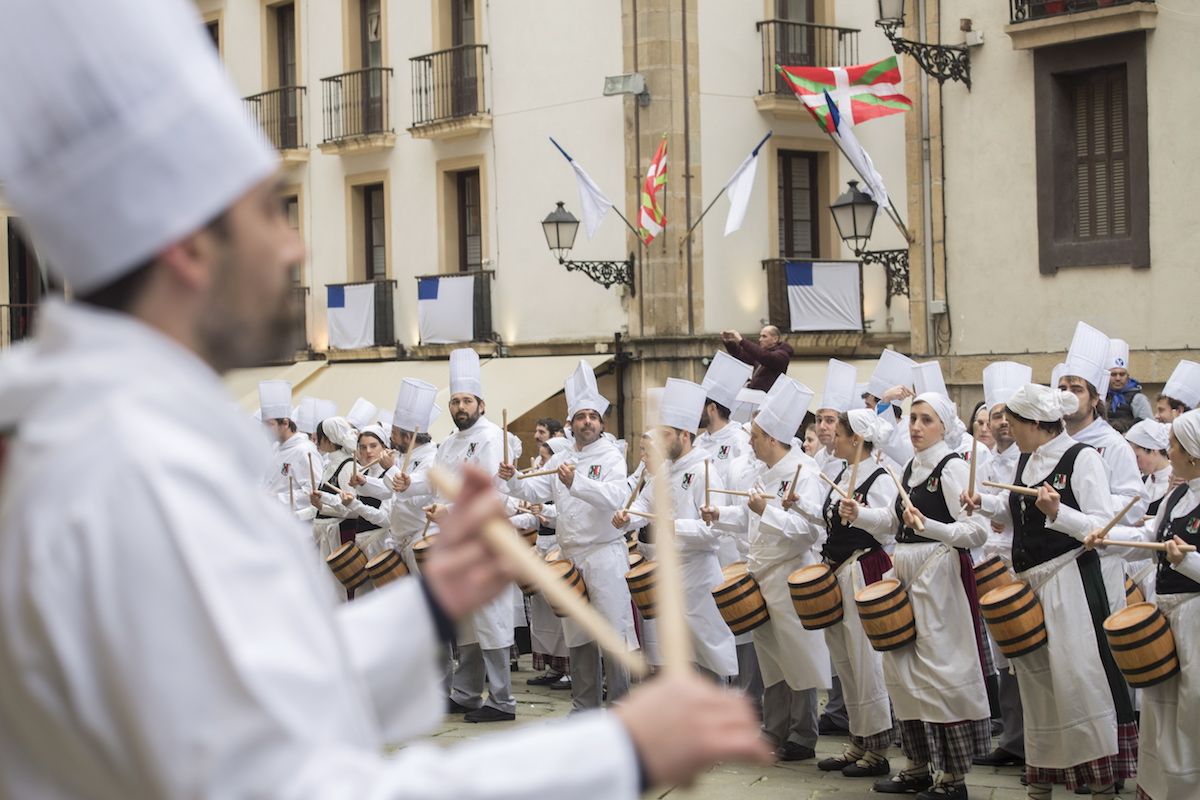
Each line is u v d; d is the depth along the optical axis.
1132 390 12.21
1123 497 8.17
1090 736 7.18
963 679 7.67
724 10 21.20
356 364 24.53
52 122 1.53
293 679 1.40
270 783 1.36
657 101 20.58
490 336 22.70
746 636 9.69
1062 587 7.26
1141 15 15.24
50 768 1.47
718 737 1.49
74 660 1.38
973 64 16.84
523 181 22.23
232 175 1.58
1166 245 15.36
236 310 1.62
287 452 13.74
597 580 9.77
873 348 22.59
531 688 12.06
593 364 21.02
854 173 22.45
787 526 8.63
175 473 1.42
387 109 24.27
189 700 1.35
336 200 25.36
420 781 1.42
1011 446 9.87
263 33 26.30
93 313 1.56
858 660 8.39
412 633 1.91
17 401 1.52
